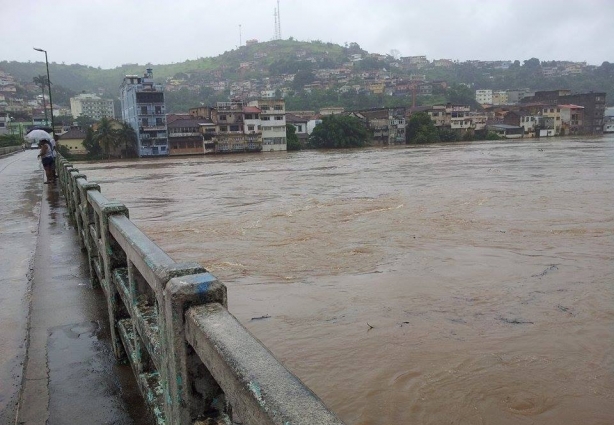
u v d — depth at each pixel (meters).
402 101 133.88
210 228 15.94
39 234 8.22
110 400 3.16
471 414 5.87
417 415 5.85
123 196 24.83
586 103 107.69
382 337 7.71
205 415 1.72
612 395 6.23
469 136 92.81
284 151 76.38
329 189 26.11
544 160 42.12
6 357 3.82
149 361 2.74
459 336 7.77
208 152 72.00
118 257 3.57
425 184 27.31
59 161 15.02
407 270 11.20
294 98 144.50
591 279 10.47
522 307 8.95
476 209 18.86
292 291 9.81
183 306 1.62
